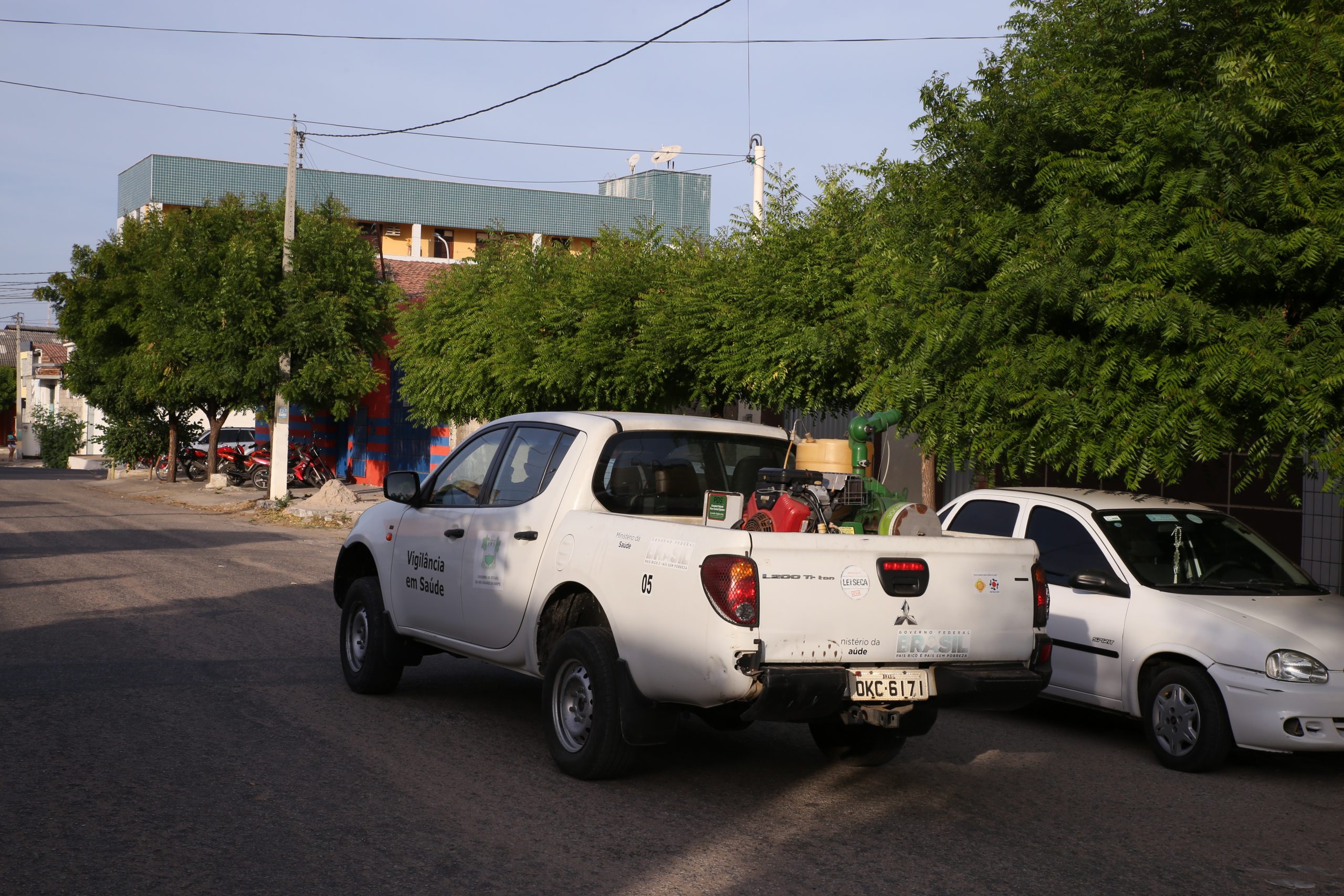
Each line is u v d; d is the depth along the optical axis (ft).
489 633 22.90
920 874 16.12
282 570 50.01
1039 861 16.96
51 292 112.98
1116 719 28.40
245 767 20.25
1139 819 19.49
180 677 27.63
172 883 14.80
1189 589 25.04
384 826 17.33
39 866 15.28
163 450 126.00
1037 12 31.22
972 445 28.73
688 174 184.96
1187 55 28.30
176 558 53.16
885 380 30.68
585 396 51.01
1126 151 26.91
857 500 20.92
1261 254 23.84
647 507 22.15
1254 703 22.15
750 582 17.52
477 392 60.54
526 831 17.34
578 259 56.44
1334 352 23.34
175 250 87.51
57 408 198.49
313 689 27.04
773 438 24.17
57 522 70.85
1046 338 26.91
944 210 30.60
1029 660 19.77
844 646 18.07
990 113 30.50
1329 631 23.09
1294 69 25.00
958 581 19.06
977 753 24.00
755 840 17.40
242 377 83.92
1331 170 24.68
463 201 177.58
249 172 165.27
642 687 19.06
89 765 20.04
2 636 32.24
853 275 38.75
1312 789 22.03
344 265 86.02
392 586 26.17
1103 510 27.14
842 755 22.72
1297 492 40.55
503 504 23.45
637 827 17.76
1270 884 16.40
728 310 43.62
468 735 23.31
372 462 111.65
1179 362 24.68
